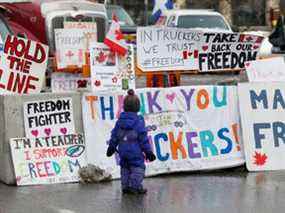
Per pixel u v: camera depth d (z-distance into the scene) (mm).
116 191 9375
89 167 10039
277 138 10859
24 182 9766
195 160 10609
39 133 10047
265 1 42469
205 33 11391
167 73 11539
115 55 10773
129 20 24125
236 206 8508
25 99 10000
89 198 8961
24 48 10461
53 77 11219
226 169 10750
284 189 9406
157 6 25953
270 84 10961
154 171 10383
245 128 10812
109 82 10711
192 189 9469
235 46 11578
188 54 11422
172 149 10547
